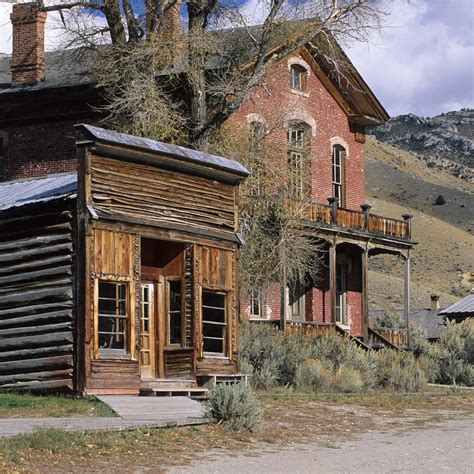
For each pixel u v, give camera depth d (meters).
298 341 35.47
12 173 40.03
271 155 37.75
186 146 35.56
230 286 27.98
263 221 37.56
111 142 24.39
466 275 130.00
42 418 20.53
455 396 31.81
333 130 46.16
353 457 18.02
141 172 25.58
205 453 17.77
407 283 46.28
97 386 23.84
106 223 24.52
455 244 142.88
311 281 44.53
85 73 38.16
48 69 41.62
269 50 36.31
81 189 24.16
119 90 36.53
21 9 40.44
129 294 24.89
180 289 26.88
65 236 24.53
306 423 22.98
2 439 16.59
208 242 27.30
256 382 30.86
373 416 25.31
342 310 46.41
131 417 20.77
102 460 16.31
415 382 34.84
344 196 46.56
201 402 23.52
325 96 45.69
